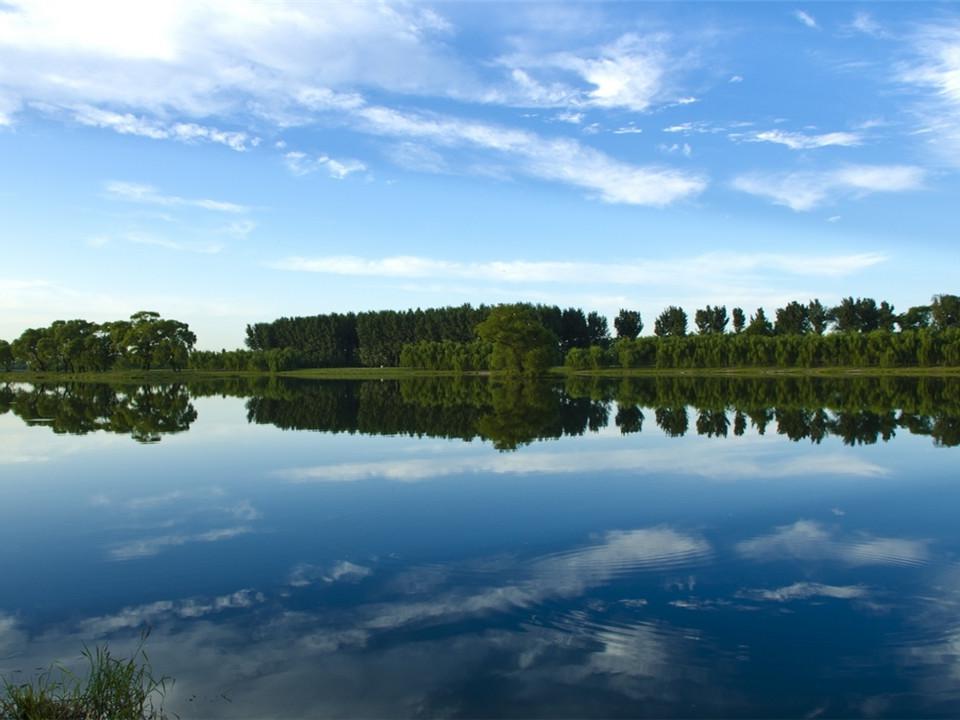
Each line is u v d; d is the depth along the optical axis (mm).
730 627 10750
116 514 18984
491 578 13164
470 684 9203
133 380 110438
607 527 16703
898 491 20531
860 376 89000
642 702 8727
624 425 38188
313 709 8695
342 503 19781
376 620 11281
